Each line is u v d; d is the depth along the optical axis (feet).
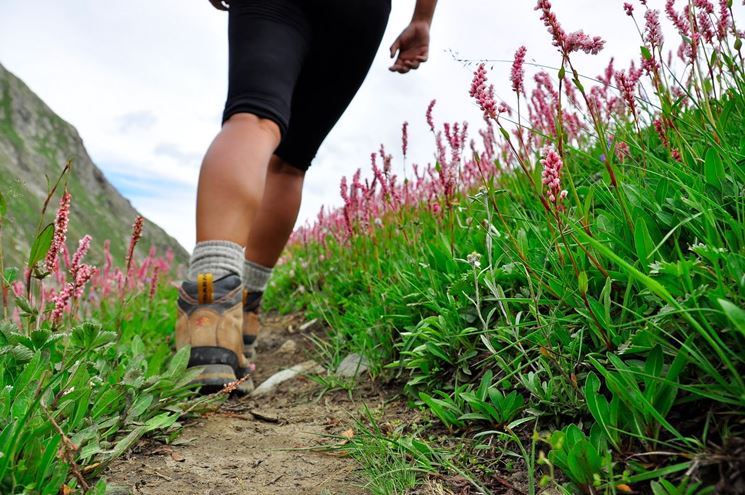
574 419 4.60
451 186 8.28
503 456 4.75
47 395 4.67
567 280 5.02
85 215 219.41
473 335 6.53
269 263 9.55
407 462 4.92
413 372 7.06
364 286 10.90
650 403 3.79
